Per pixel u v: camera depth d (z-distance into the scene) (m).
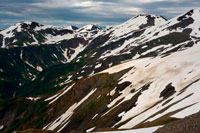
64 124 136.38
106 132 49.00
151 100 85.88
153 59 142.38
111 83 139.62
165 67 116.56
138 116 74.12
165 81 96.12
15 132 77.56
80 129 114.75
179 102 58.44
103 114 108.31
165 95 83.75
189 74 91.38
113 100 117.12
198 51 117.31
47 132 76.69
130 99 100.75
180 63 110.94
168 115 50.72
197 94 56.47
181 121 27.78
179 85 84.81
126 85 123.31
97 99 131.50
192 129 25.20
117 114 93.19
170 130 26.95
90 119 117.19
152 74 117.81
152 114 65.50
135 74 130.62
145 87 100.88
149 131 41.78
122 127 72.06
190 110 44.88
